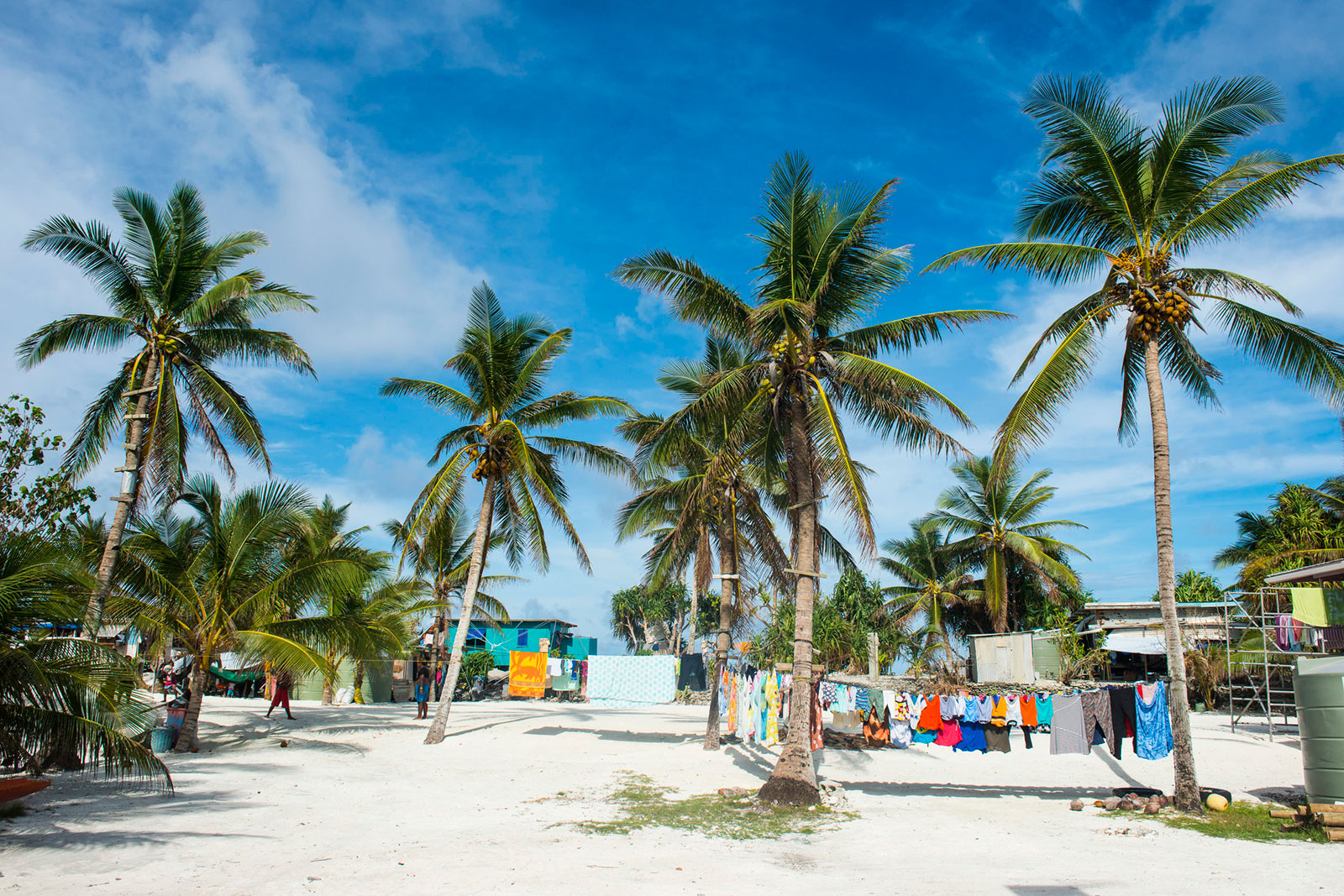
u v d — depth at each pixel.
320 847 9.75
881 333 15.17
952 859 10.15
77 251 17.00
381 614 26.09
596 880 8.62
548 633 46.34
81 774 13.71
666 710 33.69
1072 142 14.23
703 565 20.78
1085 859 10.17
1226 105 13.37
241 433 19.08
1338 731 12.22
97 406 18.25
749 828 11.84
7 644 9.49
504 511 24.09
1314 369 13.59
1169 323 13.95
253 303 18.36
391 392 22.00
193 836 9.95
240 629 18.39
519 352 22.20
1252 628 23.70
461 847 10.06
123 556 17.06
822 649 36.84
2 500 14.05
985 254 14.71
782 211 15.12
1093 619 34.22
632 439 22.09
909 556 44.16
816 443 14.12
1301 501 32.38
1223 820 12.46
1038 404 14.34
